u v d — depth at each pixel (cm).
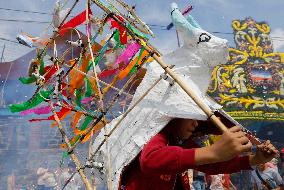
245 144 158
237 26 1670
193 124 206
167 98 190
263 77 1620
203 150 165
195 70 197
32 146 1269
